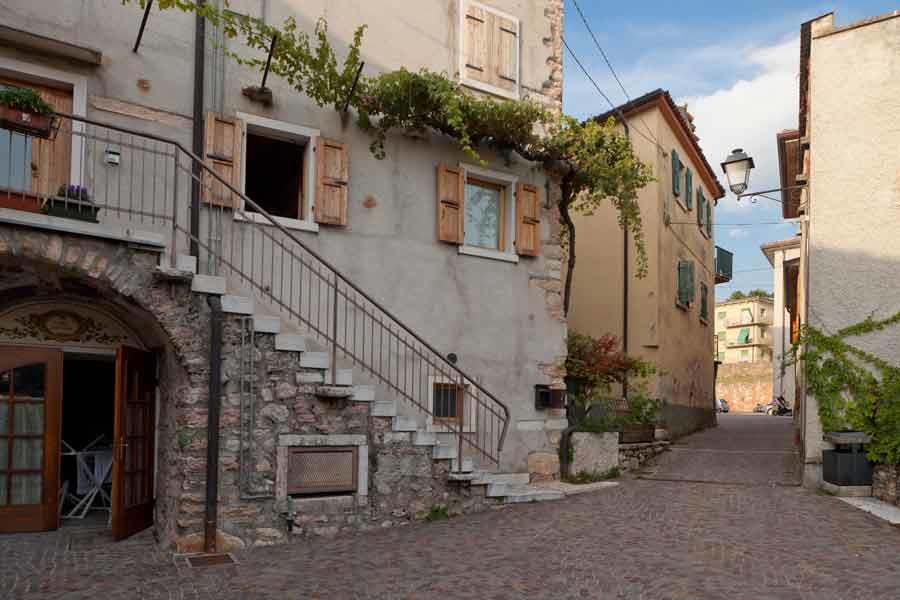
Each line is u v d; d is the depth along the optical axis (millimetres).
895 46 10023
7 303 7449
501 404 8727
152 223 7988
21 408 7809
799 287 15398
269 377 7355
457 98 9406
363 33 9672
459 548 6840
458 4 10578
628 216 11211
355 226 9305
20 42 7395
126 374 7520
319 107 9219
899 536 7176
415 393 9516
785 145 14523
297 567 6277
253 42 8242
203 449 6977
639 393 13656
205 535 6875
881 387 9570
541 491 9312
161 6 7180
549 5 11516
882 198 9914
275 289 8625
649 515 8172
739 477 10867
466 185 10586
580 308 16156
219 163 8422
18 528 7727
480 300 10250
